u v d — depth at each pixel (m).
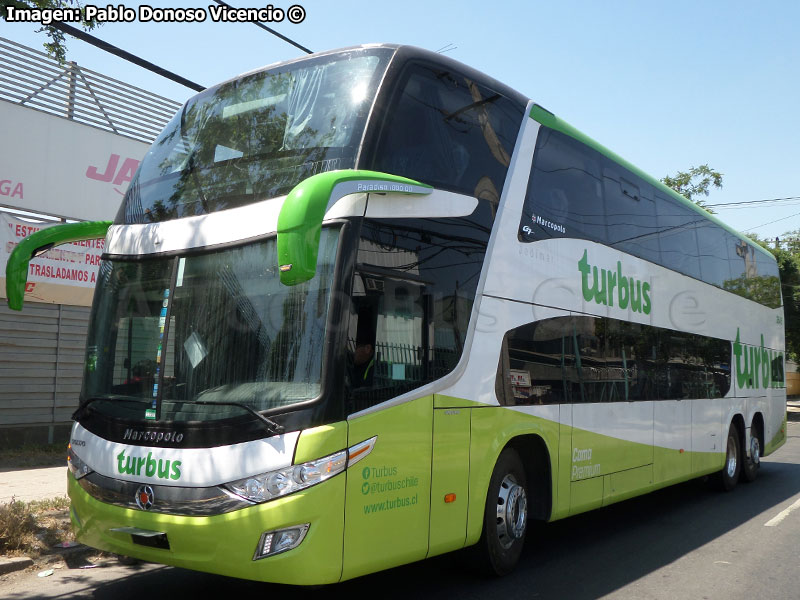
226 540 4.54
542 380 6.93
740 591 6.34
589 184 8.22
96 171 13.82
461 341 5.85
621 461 8.37
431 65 6.01
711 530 9.01
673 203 10.66
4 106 12.40
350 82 5.61
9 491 9.02
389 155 5.35
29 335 12.40
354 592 6.10
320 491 4.55
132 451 5.03
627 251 8.97
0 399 11.95
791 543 8.26
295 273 4.09
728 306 12.56
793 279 34.66
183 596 5.88
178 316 5.27
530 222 6.96
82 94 13.69
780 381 15.52
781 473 15.02
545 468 6.95
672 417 9.86
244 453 4.61
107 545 5.15
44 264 12.50
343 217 4.96
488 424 6.10
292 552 4.48
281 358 4.83
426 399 5.43
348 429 4.74
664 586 6.45
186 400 5.01
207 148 5.93
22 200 12.62
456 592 6.13
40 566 6.52
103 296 5.90
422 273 5.52
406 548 5.18
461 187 6.08
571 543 8.23
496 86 6.84
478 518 5.98
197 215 5.53
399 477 5.12
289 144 5.50
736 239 13.43
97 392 5.64
